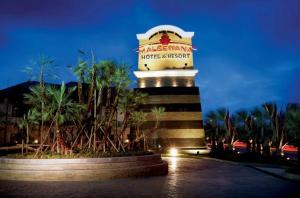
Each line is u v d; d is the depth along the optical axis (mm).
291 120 23938
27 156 22984
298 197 14617
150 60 61406
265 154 36719
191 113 56438
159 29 62250
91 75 26359
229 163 33531
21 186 17234
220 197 14484
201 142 55375
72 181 19438
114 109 27125
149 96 57406
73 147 26109
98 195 14688
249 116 50281
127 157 22250
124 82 27375
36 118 26266
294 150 41250
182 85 60000
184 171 26062
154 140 54969
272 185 18312
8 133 56531
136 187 17219
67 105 24875
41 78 24625
